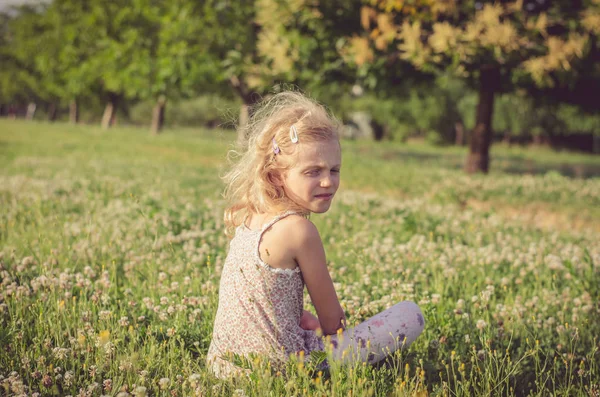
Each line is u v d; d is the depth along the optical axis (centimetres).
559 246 620
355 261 499
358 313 335
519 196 1205
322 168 251
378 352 265
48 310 327
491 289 403
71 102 5219
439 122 4459
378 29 1359
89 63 3547
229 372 260
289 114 255
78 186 962
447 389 263
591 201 1180
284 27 1550
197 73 2338
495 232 723
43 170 1270
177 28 2267
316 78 1550
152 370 269
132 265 442
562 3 1359
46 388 248
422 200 1027
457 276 446
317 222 711
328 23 1482
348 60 1470
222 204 805
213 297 356
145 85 2805
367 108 4672
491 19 1232
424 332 329
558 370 302
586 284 462
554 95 1797
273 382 246
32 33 5091
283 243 250
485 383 267
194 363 276
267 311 253
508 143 4956
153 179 1176
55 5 4069
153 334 314
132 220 644
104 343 253
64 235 529
